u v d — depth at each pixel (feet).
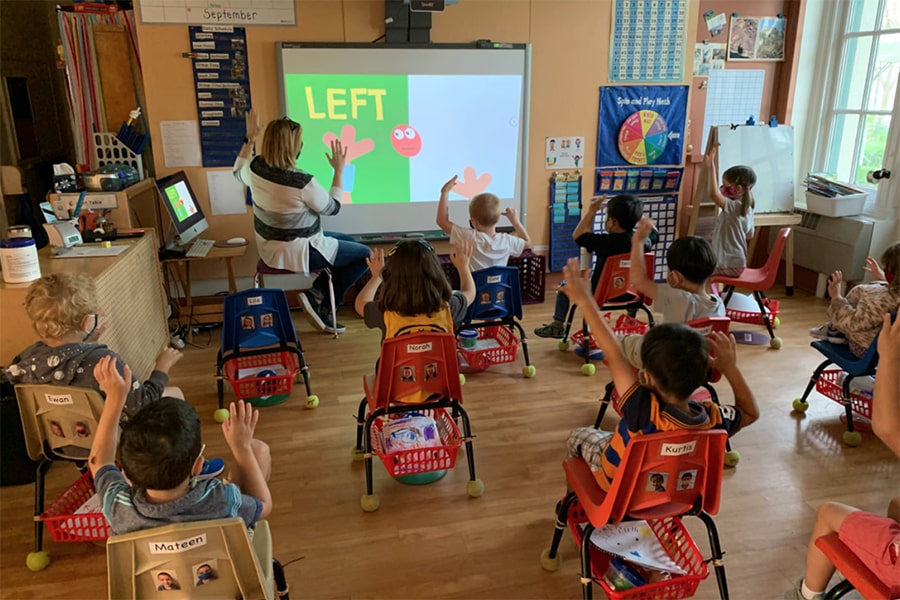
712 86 16.97
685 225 17.58
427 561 6.99
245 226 14.67
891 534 4.89
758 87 17.30
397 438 8.19
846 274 15.30
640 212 11.37
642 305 11.71
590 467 6.29
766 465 8.79
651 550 6.41
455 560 7.00
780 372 11.71
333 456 9.07
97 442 5.23
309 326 14.30
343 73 14.06
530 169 15.84
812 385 10.07
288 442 9.43
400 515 7.78
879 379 5.07
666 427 5.36
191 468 4.56
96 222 11.09
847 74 16.53
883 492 8.19
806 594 5.91
